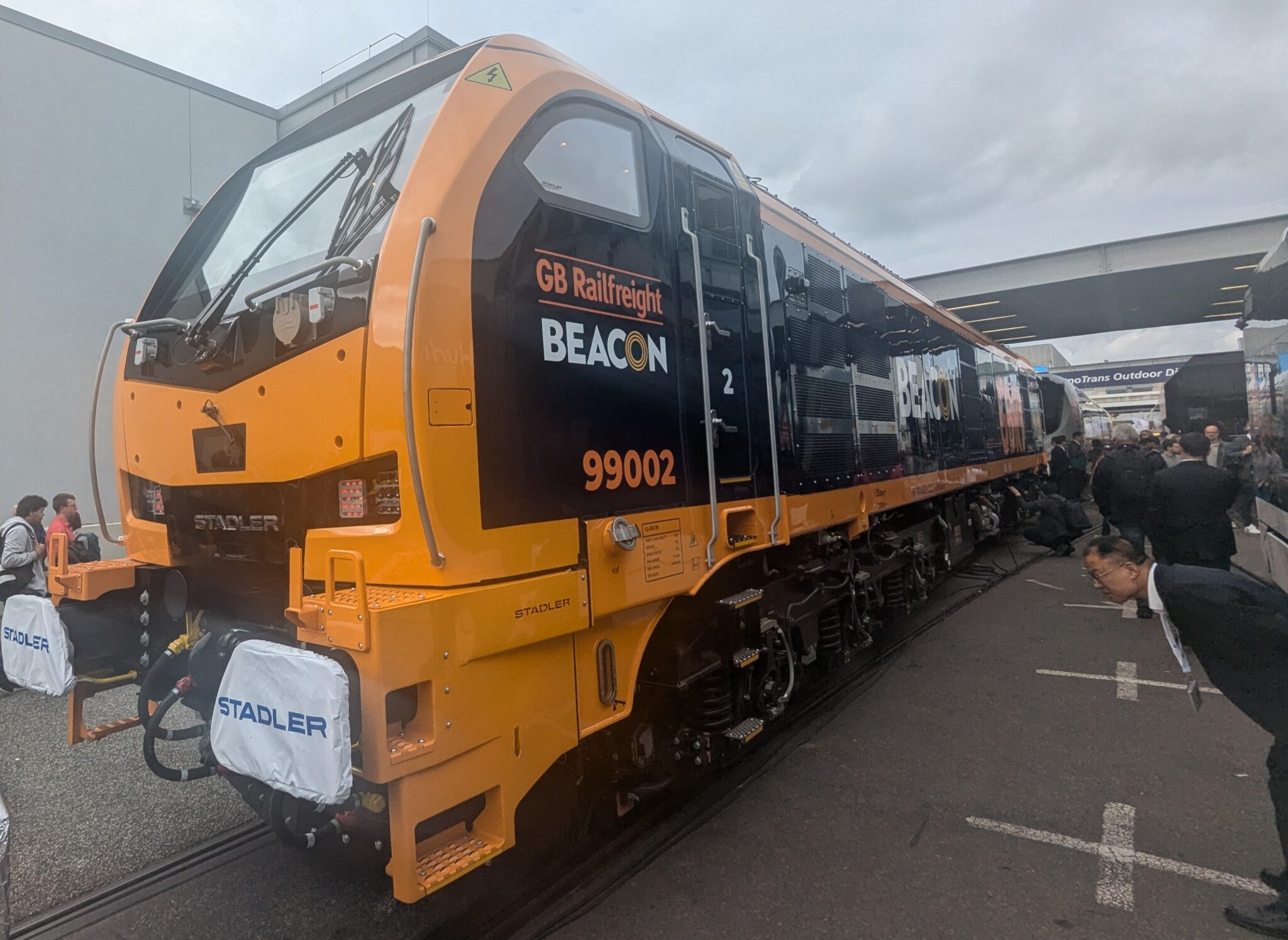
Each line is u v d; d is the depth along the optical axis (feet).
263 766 6.86
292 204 10.33
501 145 8.04
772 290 13.78
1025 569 33.40
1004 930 8.96
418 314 7.12
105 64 28.50
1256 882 9.77
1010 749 14.20
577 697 8.75
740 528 11.75
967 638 22.20
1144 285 63.41
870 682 18.34
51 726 16.52
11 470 26.09
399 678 6.66
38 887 10.13
